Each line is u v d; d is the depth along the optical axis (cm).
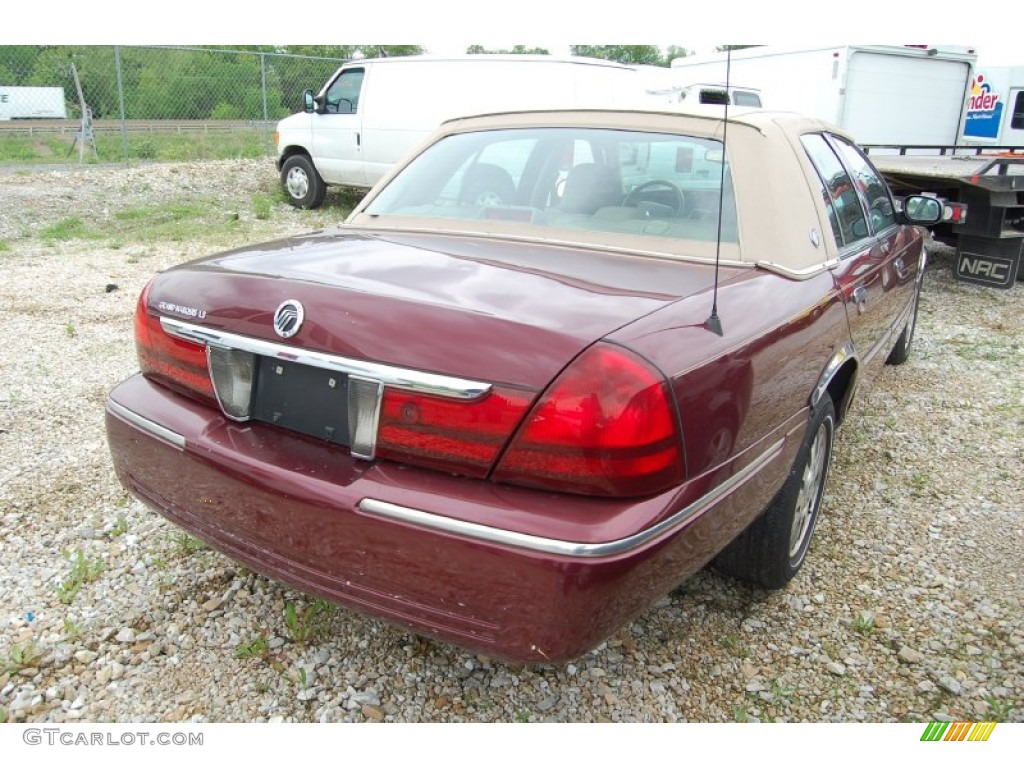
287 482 214
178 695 251
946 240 952
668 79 1294
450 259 256
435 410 199
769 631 289
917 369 587
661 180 290
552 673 265
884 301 387
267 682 257
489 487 196
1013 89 1820
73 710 244
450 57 1191
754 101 1398
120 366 535
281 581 223
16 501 354
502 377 192
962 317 751
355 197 1471
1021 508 379
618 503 191
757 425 232
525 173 313
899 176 902
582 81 1161
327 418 221
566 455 189
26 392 483
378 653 271
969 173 851
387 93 1223
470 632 195
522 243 284
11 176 1325
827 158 348
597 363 190
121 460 265
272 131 2127
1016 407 509
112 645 270
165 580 303
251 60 2081
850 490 396
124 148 1650
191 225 1123
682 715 251
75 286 758
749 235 270
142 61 2119
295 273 240
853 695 260
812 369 272
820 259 299
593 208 293
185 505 244
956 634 288
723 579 318
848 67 1376
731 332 222
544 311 209
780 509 280
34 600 289
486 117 345
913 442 454
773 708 254
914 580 321
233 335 234
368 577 205
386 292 219
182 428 243
